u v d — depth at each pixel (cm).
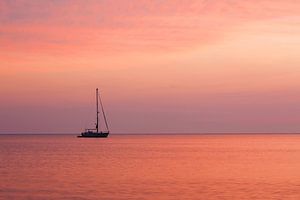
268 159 10681
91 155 12119
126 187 5878
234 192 5488
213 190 5631
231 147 17988
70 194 5378
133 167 8562
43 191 5588
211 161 10038
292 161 10044
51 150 14800
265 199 5059
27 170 8050
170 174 7356
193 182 6341
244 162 9762
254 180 6556
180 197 5181
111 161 9994
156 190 5641
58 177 6956
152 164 9219
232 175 7212
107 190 5647
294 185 6034
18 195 5331
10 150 14775
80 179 6688
